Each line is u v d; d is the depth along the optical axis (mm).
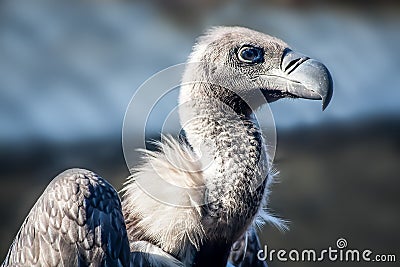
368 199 15758
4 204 14828
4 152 16172
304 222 14797
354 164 16719
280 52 7879
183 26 20641
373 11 22703
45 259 6957
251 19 20922
